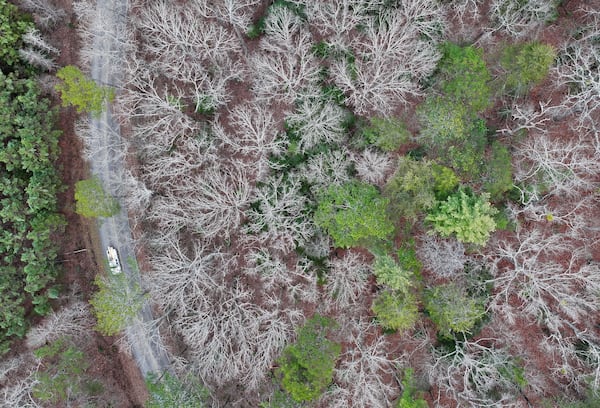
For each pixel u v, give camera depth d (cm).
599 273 2634
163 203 2709
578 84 2723
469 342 2662
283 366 2534
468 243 2702
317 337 2575
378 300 2673
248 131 2666
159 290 2709
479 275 2755
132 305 2644
